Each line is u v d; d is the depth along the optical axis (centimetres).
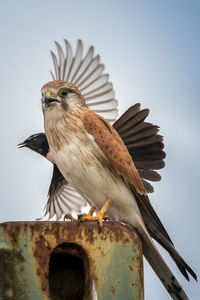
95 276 541
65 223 550
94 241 552
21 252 533
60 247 567
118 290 540
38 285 523
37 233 540
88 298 535
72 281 589
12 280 523
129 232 562
